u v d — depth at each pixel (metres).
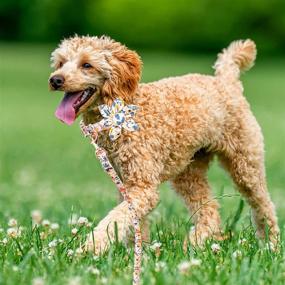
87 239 7.79
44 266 6.71
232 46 10.02
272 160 20.05
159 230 9.52
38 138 25.88
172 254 7.54
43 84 44.59
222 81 9.52
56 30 71.19
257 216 9.66
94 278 6.58
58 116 8.21
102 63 8.32
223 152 9.45
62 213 11.04
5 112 33.03
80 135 26.89
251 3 63.84
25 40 72.31
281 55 63.19
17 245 7.59
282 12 63.22
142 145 8.28
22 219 10.23
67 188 16.22
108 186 16.47
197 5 65.81
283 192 15.37
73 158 21.72
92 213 10.90
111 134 8.16
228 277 6.49
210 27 65.62
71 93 8.41
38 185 16.94
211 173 18.17
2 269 6.76
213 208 9.69
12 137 25.97
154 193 8.33
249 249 7.86
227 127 9.34
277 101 36.25
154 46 67.25
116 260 7.23
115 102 8.29
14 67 52.56
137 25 67.38
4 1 72.50
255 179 9.54
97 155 7.66
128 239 8.58
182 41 66.69
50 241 8.16
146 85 8.74
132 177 8.30
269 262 7.18
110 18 68.19
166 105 8.62
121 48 8.52
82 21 70.06
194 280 6.39
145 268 6.77
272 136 24.92
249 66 10.12
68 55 8.50
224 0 65.00
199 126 8.86
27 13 72.12
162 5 66.62
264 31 64.00
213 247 7.79
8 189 16.28
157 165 8.44
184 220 9.79
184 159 8.91
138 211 8.09
